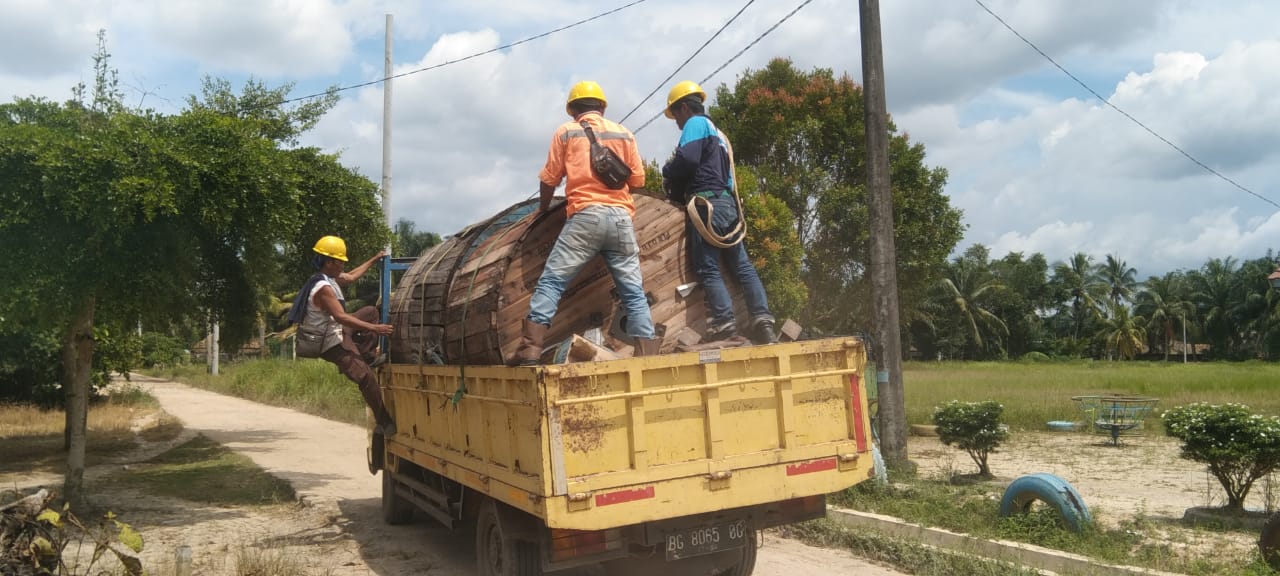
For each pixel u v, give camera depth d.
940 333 62.78
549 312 5.83
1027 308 70.50
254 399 30.02
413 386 7.91
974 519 8.14
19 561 5.25
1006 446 14.49
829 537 8.11
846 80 29.53
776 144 28.67
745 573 6.51
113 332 15.91
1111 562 6.70
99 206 8.71
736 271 6.69
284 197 10.04
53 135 9.01
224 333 13.20
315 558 8.07
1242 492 8.61
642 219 6.75
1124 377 31.27
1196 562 6.61
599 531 5.38
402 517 9.49
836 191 28.11
